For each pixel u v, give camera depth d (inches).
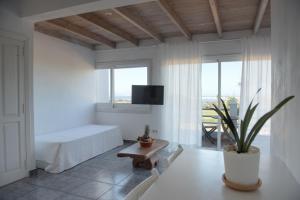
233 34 172.9
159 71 198.1
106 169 139.8
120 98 220.4
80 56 206.1
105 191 108.5
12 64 115.3
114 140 194.5
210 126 187.3
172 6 126.6
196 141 180.7
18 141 119.5
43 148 138.5
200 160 64.8
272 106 84.0
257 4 124.1
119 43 214.1
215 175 53.1
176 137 188.2
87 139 158.7
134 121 213.2
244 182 44.4
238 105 172.6
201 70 181.0
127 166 145.6
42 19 119.8
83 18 136.2
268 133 155.1
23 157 122.5
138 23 144.6
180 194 43.3
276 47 76.9
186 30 165.3
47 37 170.4
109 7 102.9
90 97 220.7
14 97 116.7
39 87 163.9
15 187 111.8
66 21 152.9
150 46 203.8
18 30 117.5
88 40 203.3
